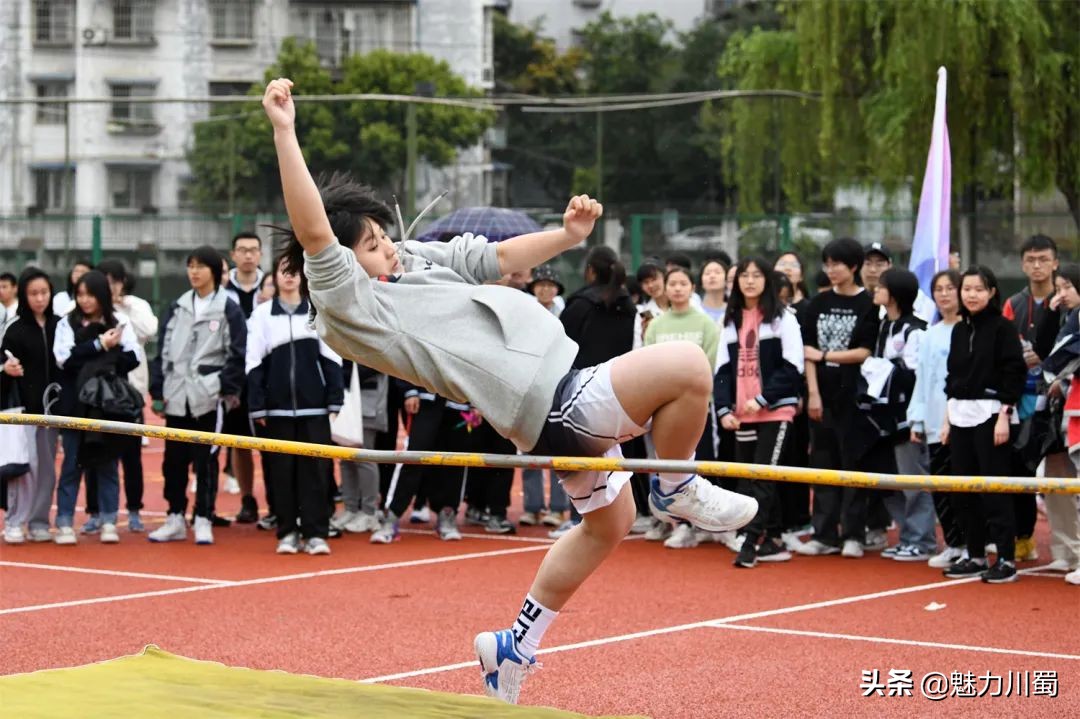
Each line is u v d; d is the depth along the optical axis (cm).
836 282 1101
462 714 546
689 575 1002
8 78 4850
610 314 1142
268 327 1090
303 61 4703
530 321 512
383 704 560
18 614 863
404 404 1169
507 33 6331
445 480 1173
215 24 4988
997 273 2561
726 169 3266
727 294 1244
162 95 4938
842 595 923
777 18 6056
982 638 788
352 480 1230
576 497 539
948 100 2539
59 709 526
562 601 569
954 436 980
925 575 1007
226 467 1532
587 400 501
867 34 2716
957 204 2575
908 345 1066
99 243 2838
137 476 1231
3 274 1281
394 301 509
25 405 1139
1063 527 1013
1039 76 2480
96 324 1138
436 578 989
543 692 666
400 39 5222
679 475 528
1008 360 959
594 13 7125
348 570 1023
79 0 4878
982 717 619
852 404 1077
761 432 1048
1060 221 2602
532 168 5647
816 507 1114
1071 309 1045
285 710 542
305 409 1079
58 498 1157
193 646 772
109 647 771
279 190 4656
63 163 4844
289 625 827
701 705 641
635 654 747
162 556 1091
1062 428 959
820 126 2962
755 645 769
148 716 520
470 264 542
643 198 5616
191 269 1147
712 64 5991
